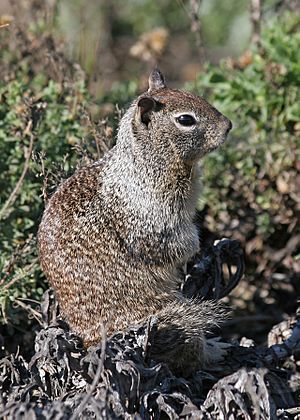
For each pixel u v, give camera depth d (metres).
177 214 10.01
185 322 9.54
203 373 9.92
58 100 12.78
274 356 10.47
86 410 8.28
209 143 9.99
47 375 9.52
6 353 10.73
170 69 19.69
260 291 13.03
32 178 11.88
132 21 21.11
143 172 9.86
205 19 20.84
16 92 12.34
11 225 11.63
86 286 9.73
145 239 9.87
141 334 9.34
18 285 10.98
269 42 13.68
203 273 11.08
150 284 9.94
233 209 13.19
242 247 13.08
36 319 11.02
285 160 13.02
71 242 9.80
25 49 14.28
